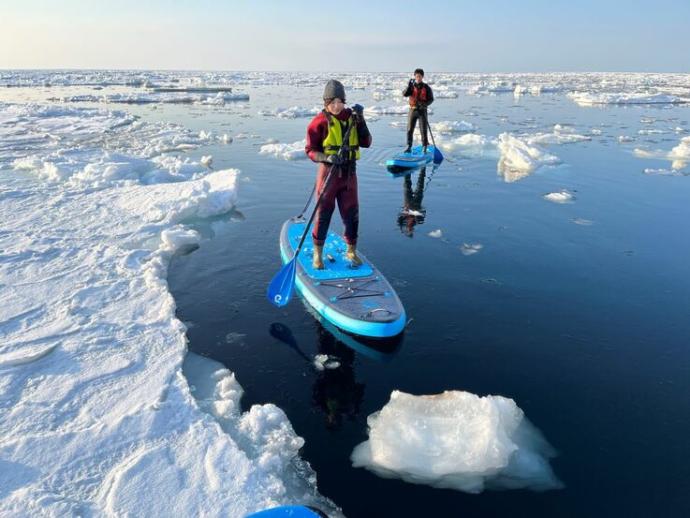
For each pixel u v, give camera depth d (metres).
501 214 7.01
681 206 7.39
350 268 4.63
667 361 3.53
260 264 5.27
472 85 50.75
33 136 13.98
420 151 11.41
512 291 4.60
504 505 2.32
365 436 2.81
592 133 15.52
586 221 6.68
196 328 3.96
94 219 6.44
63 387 3.08
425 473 2.51
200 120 18.61
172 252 5.58
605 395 3.16
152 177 8.70
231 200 7.36
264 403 3.10
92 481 2.36
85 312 4.05
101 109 22.20
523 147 11.32
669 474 2.52
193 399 3.01
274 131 15.72
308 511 2.11
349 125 4.11
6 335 3.65
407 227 6.43
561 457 2.63
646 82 60.50
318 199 4.08
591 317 4.13
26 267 4.86
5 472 2.39
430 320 4.09
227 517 2.18
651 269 5.10
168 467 2.45
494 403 2.78
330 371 3.41
